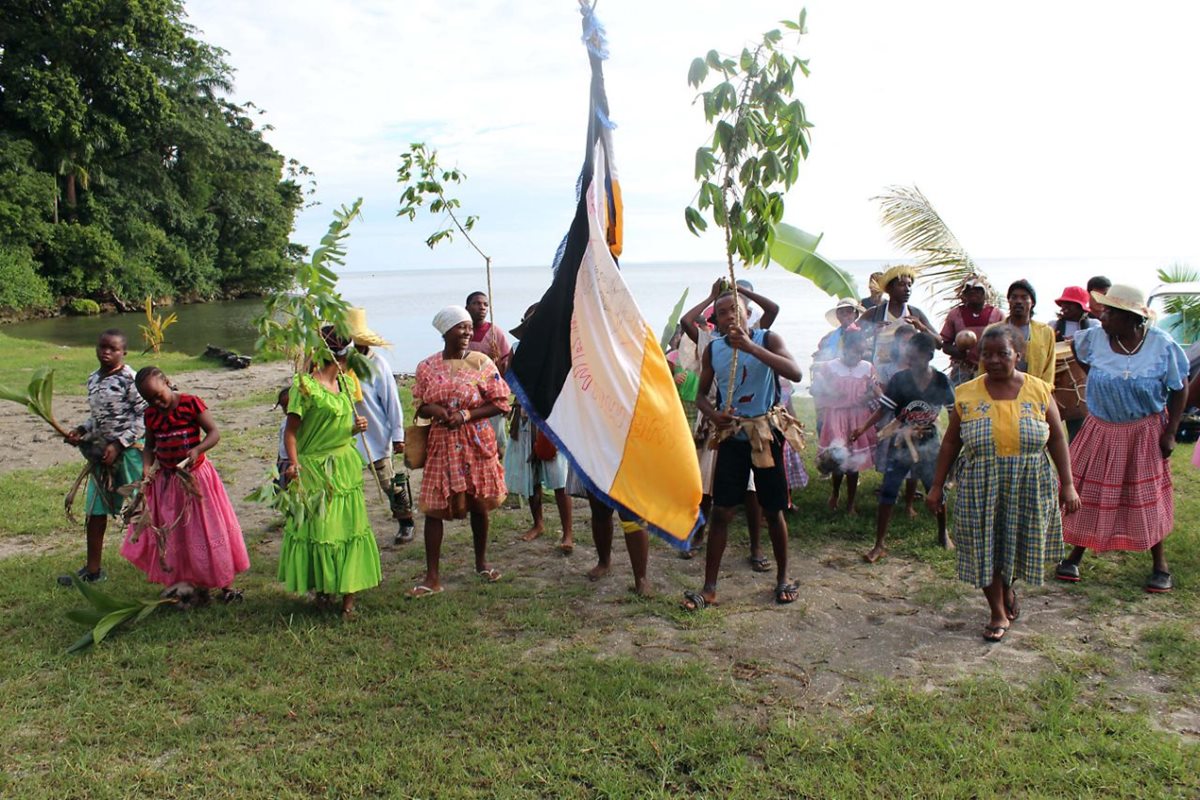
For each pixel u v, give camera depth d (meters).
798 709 3.97
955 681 4.18
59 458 9.68
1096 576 5.50
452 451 5.37
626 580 5.70
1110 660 4.34
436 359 5.39
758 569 5.82
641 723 3.81
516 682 4.24
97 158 48.62
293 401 4.81
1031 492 4.49
